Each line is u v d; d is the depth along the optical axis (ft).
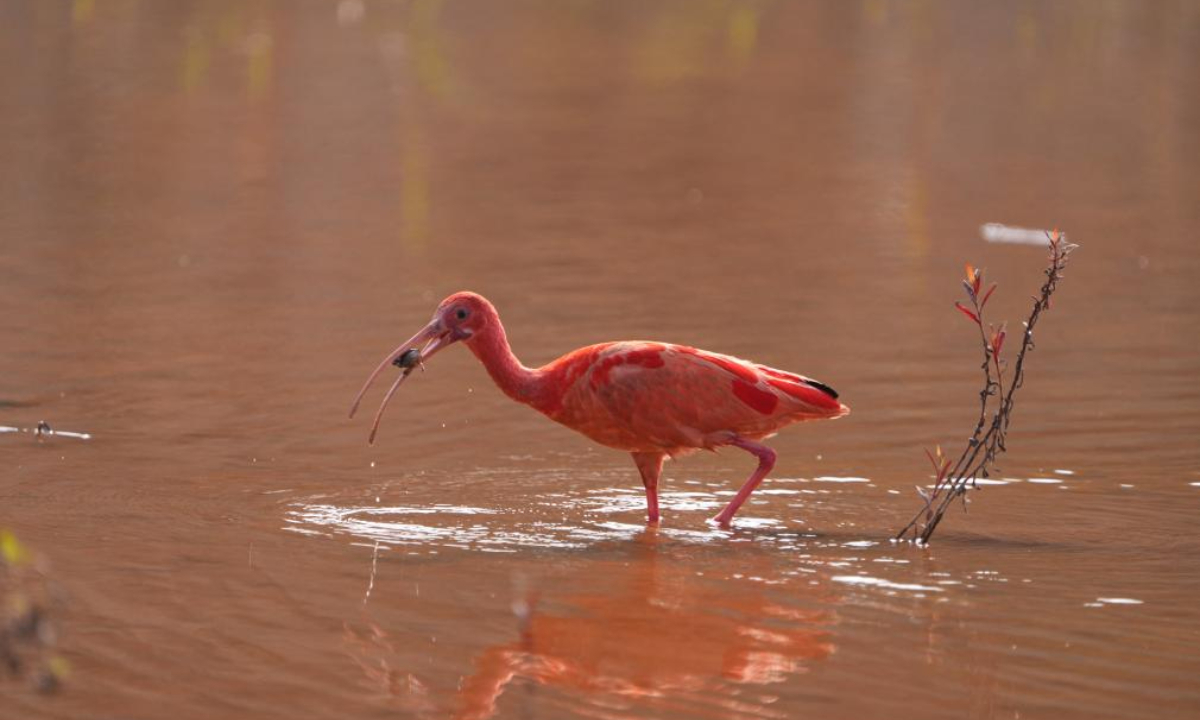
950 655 38.83
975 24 191.83
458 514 50.29
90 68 150.20
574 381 50.16
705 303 79.15
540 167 115.75
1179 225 98.12
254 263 86.89
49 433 57.62
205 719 34.96
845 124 134.31
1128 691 36.68
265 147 119.96
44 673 33.12
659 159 119.34
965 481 47.96
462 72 157.28
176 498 50.85
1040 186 110.42
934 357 69.72
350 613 41.47
